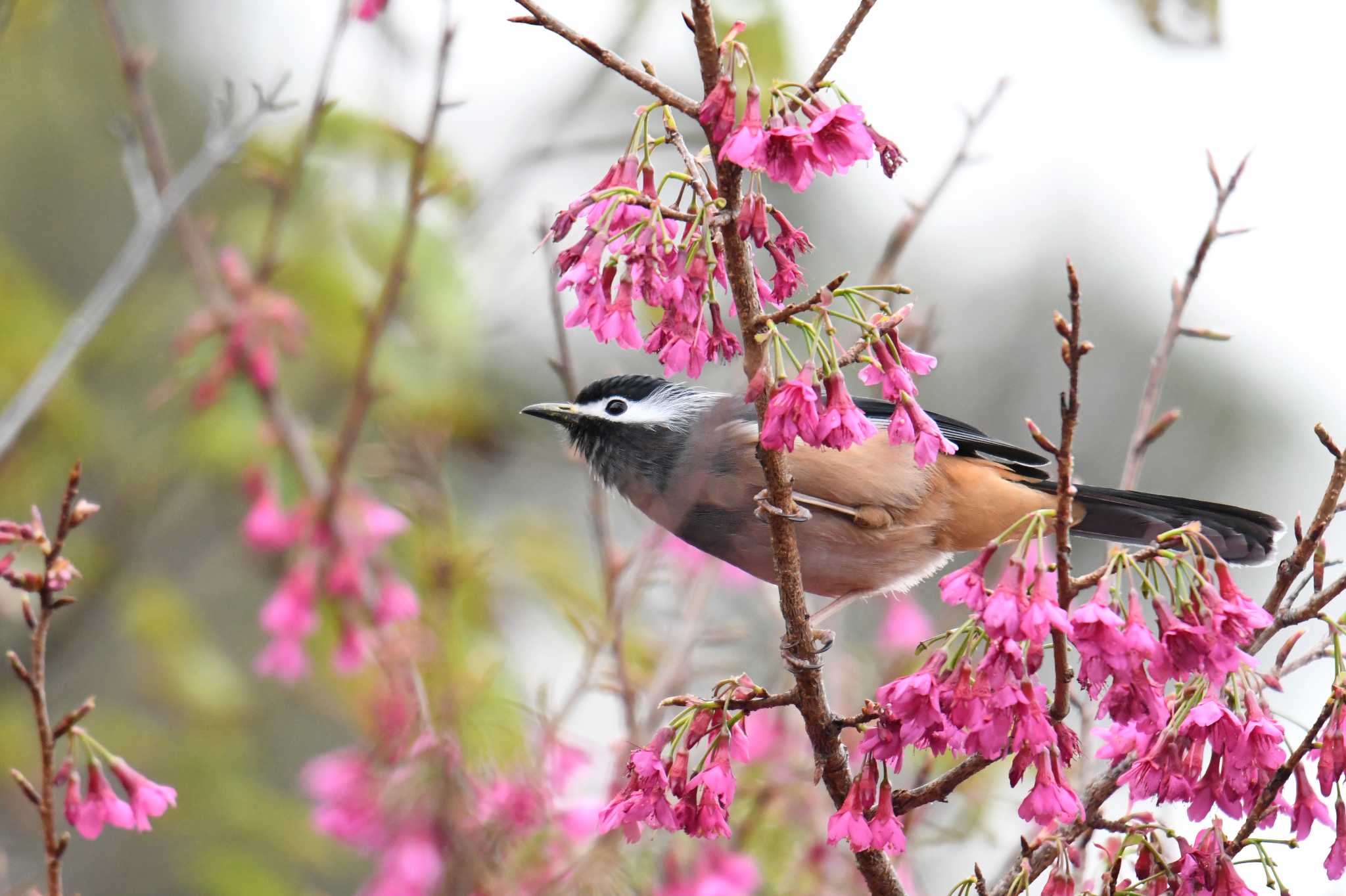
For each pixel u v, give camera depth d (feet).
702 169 20.59
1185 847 20.51
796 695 22.00
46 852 20.21
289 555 35.47
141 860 43.93
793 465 31.42
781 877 32.35
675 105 19.92
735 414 31.91
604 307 20.61
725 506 31.63
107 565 38.73
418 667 29.76
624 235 20.26
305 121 33.96
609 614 30.68
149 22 52.95
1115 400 62.49
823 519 31.94
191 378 34.65
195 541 44.24
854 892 32.19
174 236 38.58
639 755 21.07
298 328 34.12
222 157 32.55
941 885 35.35
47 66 50.49
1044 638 18.08
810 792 33.14
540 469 44.34
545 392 48.32
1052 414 62.44
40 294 37.47
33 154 51.80
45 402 36.50
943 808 34.47
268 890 35.37
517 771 28.53
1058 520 18.54
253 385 34.88
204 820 36.70
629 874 28.25
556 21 19.70
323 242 33.55
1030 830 32.71
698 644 32.37
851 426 19.72
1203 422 61.72
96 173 52.65
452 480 42.88
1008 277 64.39
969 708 18.71
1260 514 31.99
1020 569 18.42
